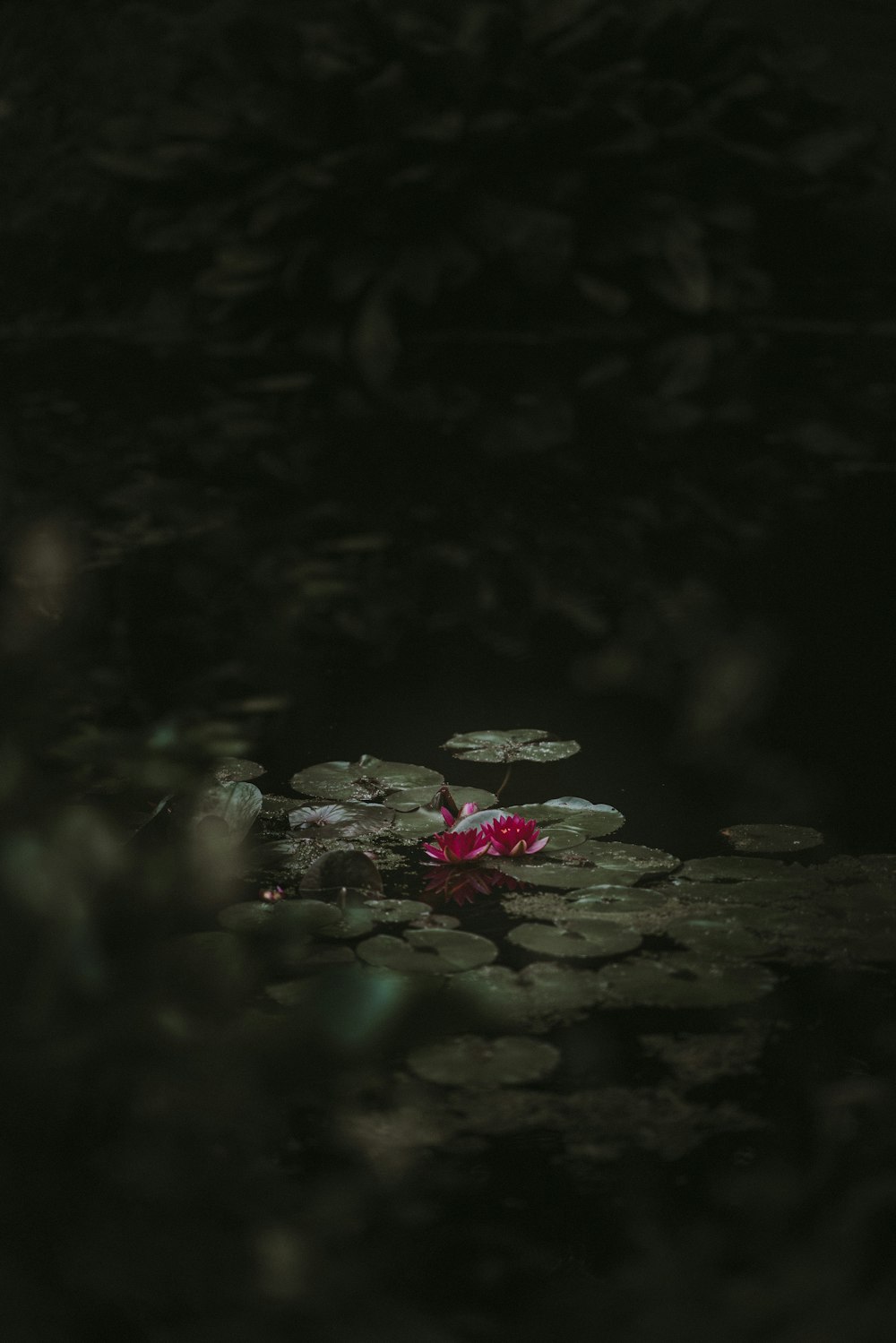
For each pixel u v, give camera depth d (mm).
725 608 6375
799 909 4352
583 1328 3385
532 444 9078
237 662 5707
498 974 4117
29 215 14086
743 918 4312
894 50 17219
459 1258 3486
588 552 6965
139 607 6121
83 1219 3492
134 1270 3416
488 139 12594
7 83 14422
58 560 6508
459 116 12320
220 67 13406
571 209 13062
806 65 14570
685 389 10609
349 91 12719
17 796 4566
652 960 4172
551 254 12398
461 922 4316
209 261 13891
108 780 4770
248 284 12703
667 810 4875
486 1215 3561
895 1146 3703
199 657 5723
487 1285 3443
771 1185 3617
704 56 13859
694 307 12469
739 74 13781
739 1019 4004
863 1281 3449
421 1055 3883
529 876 4504
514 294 13188
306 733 5309
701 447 9055
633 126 12805
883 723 5391
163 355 12305
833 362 11664
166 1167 3600
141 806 4676
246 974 4102
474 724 5414
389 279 12273
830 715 5445
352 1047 3896
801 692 5617
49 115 14461
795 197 13977
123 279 14125
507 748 5238
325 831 4715
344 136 12922
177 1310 3371
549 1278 3457
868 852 4645
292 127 12781
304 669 5762
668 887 4449
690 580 6672
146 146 13625
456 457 8766
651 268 12883
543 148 12930
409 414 9883
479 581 6613
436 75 12648
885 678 5711
